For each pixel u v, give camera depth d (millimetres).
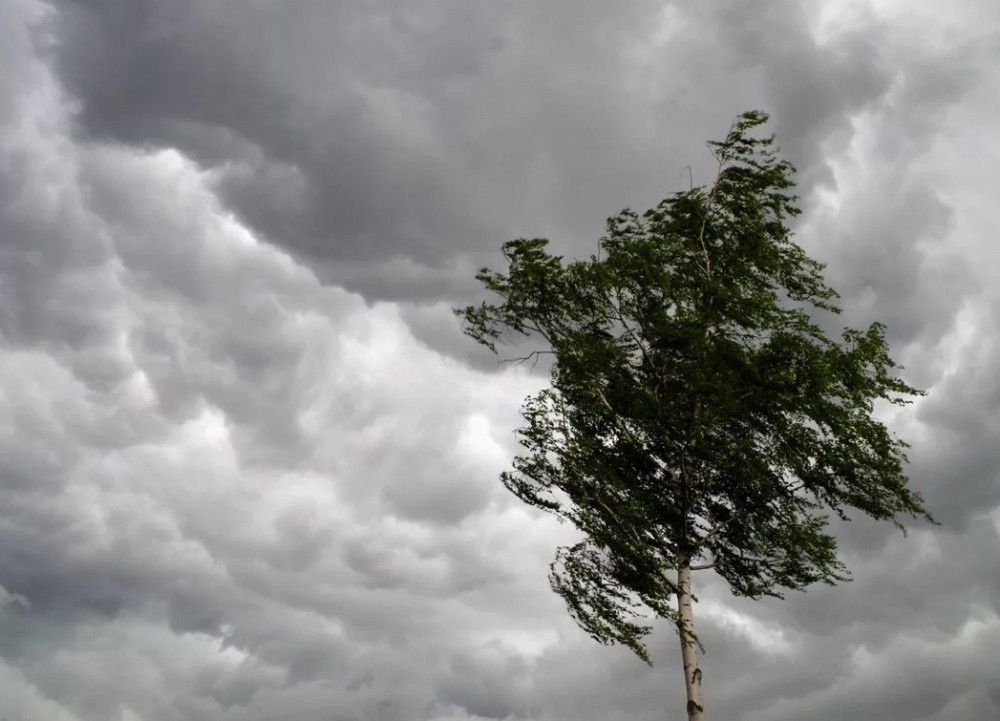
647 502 26297
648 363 26875
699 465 26281
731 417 25125
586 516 25797
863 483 25094
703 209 28562
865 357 25641
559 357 26578
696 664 24266
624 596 25469
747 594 26672
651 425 26188
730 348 24891
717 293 26703
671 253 27719
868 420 25266
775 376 24328
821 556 25531
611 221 28203
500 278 27344
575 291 26656
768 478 25156
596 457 26578
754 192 29125
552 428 27203
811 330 26188
